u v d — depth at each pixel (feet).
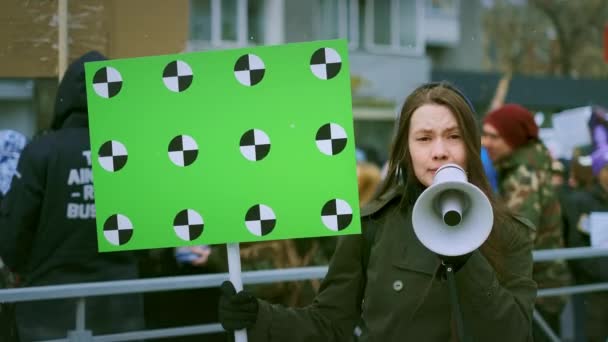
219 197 8.26
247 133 8.24
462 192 7.25
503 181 17.06
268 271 13.58
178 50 13.76
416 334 7.87
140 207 8.33
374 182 19.03
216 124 8.28
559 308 17.06
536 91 77.66
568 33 84.33
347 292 8.50
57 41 13.34
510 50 85.56
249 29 62.03
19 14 13.29
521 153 17.02
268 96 8.22
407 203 8.30
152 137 8.34
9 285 13.78
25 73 13.37
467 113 7.94
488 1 84.99
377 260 8.20
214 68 8.29
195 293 15.34
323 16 73.36
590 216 19.79
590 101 79.51
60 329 12.86
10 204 12.47
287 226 8.20
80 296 12.01
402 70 74.43
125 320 13.29
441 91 8.05
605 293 19.16
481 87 75.97
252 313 8.14
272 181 8.21
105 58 12.92
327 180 8.16
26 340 12.71
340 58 8.15
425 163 7.95
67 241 12.65
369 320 8.17
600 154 20.48
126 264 13.12
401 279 8.02
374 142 72.90
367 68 73.36
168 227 8.30
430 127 7.90
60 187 12.57
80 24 13.41
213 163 8.28
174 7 13.78
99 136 8.37
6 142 13.73
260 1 62.44
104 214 8.36
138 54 13.61
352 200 8.13
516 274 8.12
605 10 83.35
